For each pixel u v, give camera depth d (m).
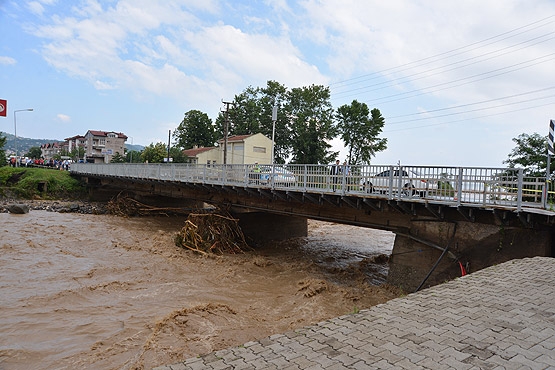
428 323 5.44
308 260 20.11
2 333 9.32
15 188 39.66
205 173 23.44
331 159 56.38
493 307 6.15
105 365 7.88
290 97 61.97
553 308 6.13
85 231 24.33
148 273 15.52
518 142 23.23
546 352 4.56
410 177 12.84
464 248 12.45
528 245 11.05
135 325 10.05
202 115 73.06
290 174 17.72
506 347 4.67
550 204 10.92
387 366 4.15
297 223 27.22
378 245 25.30
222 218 22.16
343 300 13.13
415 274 13.86
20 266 15.41
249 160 48.31
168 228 28.19
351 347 4.64
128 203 35.47
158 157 59.25
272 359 4.32
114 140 105.62
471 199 11.66
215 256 19.11
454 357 4.39
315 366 4.14
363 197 14.12
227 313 11.17
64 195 42.78
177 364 4.23
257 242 24.25
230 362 4.26
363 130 54.75
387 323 5.44
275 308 12.22
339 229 31.77
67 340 9.09
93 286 13.24
